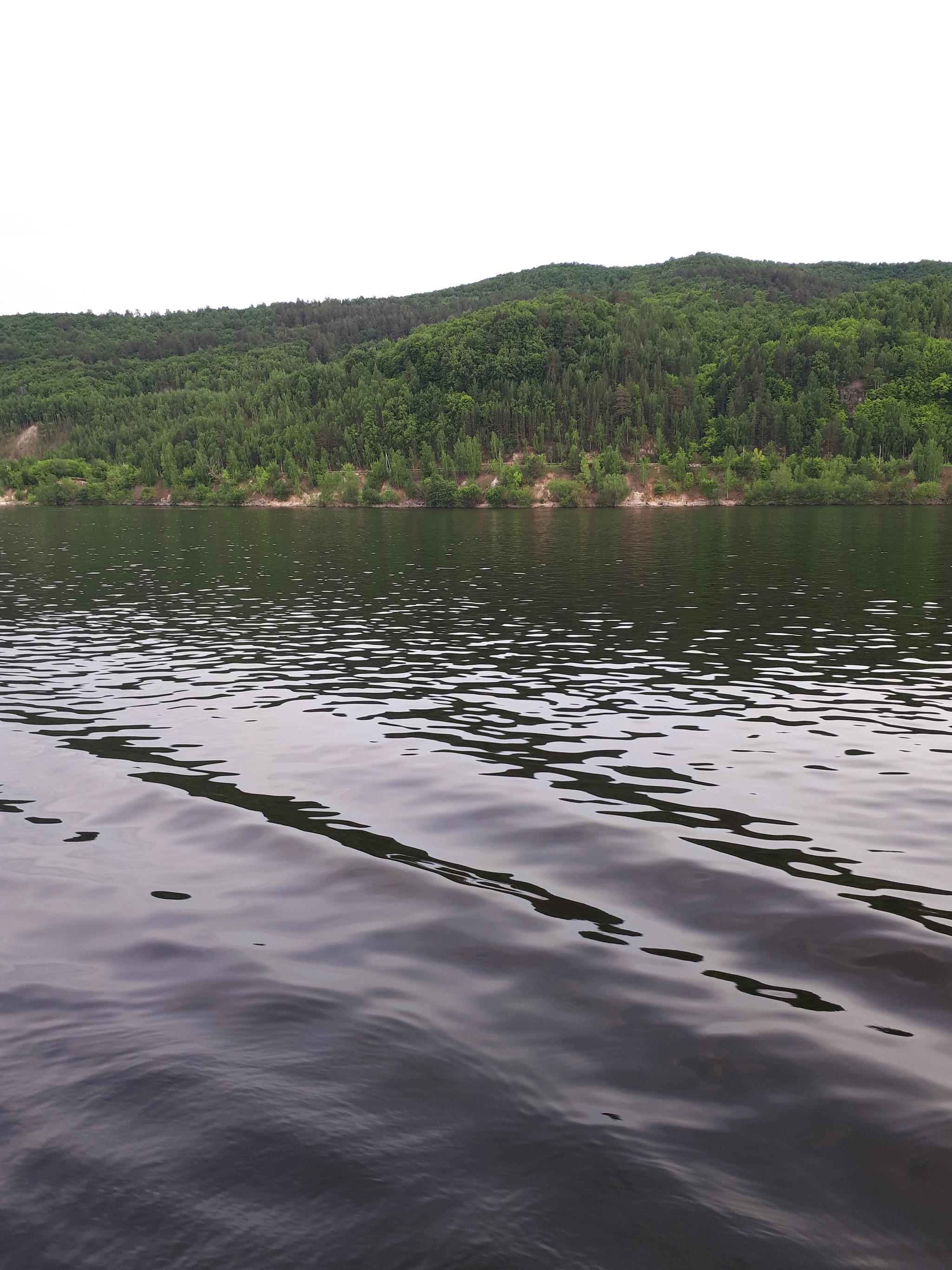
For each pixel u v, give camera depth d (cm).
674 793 1575
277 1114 657
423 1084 693
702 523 14188
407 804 1515
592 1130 636
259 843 1309
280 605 4722
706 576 6009
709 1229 544
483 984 856
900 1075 700
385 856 1248
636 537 10731
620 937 971
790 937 973
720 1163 602
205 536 11469
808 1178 587
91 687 2664
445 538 10931
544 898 1089
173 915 1038
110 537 11281
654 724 2144
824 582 5538
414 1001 824
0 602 4928
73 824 1414
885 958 918
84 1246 536
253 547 9425
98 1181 591
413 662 3064
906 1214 555
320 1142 627
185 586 5697
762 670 2878
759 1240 536
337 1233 544
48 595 5238
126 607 4672
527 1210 561
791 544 9106
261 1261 523
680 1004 816
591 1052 736
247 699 2473
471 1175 592
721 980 866
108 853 1266
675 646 3356
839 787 1612
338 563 7438
